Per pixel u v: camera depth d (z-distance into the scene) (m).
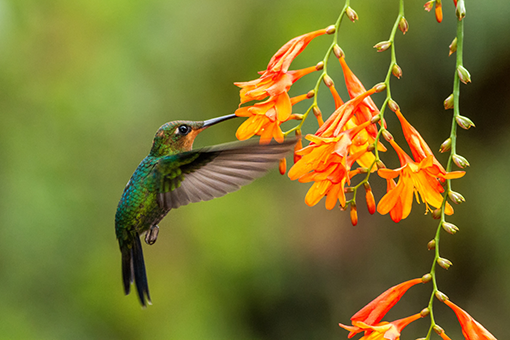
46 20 10.68
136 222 5.43
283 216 11.36
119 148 10.54
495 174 10.07
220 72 10.50
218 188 4.91
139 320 10.39
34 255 10.11
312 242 11.48
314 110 3.95
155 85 10.55
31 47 10.62
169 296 10.61
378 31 9.34
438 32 9.10
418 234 11.56
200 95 10.61
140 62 10.54
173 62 10.55
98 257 10.38
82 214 10.38
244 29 10.30
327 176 3.61
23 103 10.53
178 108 10.59
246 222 11.03
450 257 11.22
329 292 11.47
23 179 10.19
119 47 10.52
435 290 3.72
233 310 10.84
